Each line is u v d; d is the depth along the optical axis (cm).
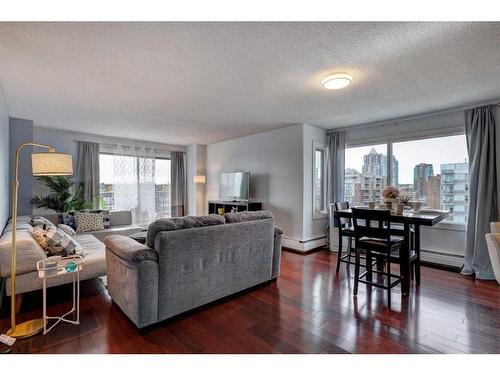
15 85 284
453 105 355
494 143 337
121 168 611
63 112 390
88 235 417
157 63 232
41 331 203
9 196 417
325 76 261
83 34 187
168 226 216
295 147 477
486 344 189
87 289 293
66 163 217
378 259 338
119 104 352
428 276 338
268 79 269
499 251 221
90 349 182
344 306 251
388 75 260
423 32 186
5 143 340
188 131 533
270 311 241
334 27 180
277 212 511
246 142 580
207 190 700
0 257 224
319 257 432
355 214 281
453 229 377
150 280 202
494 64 236
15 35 187
